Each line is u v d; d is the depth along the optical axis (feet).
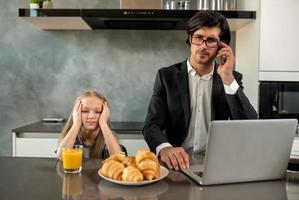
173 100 5.13
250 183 3.17
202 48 4.57
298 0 7.18
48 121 8.81
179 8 8.12
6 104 9.21
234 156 3.06
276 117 7.32
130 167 3.04
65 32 9.12
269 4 7.19
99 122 5.24
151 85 9.25
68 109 9.27
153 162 3.10
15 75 9.19
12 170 3.59
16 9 9.04
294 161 3.75
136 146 7.60
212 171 3.03
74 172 3.48
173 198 2.68
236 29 8.82
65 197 2.69
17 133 7.49
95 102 5.25
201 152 5.03
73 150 3.57
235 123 2.98
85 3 9.02
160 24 8.16
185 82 5.19
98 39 9.16
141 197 2.70
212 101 5.17
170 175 3.40
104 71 9.23
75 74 9.22
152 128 4.78
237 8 8.52
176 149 4.02
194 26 4.56
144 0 7.48
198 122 5.22
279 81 7.30
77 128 5.06
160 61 9.20
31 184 3.07
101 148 5.25
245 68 8.23
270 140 3.14
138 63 9.21
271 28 7.22
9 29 9.08
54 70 9.21
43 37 9.12
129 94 9.28
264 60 7.27
